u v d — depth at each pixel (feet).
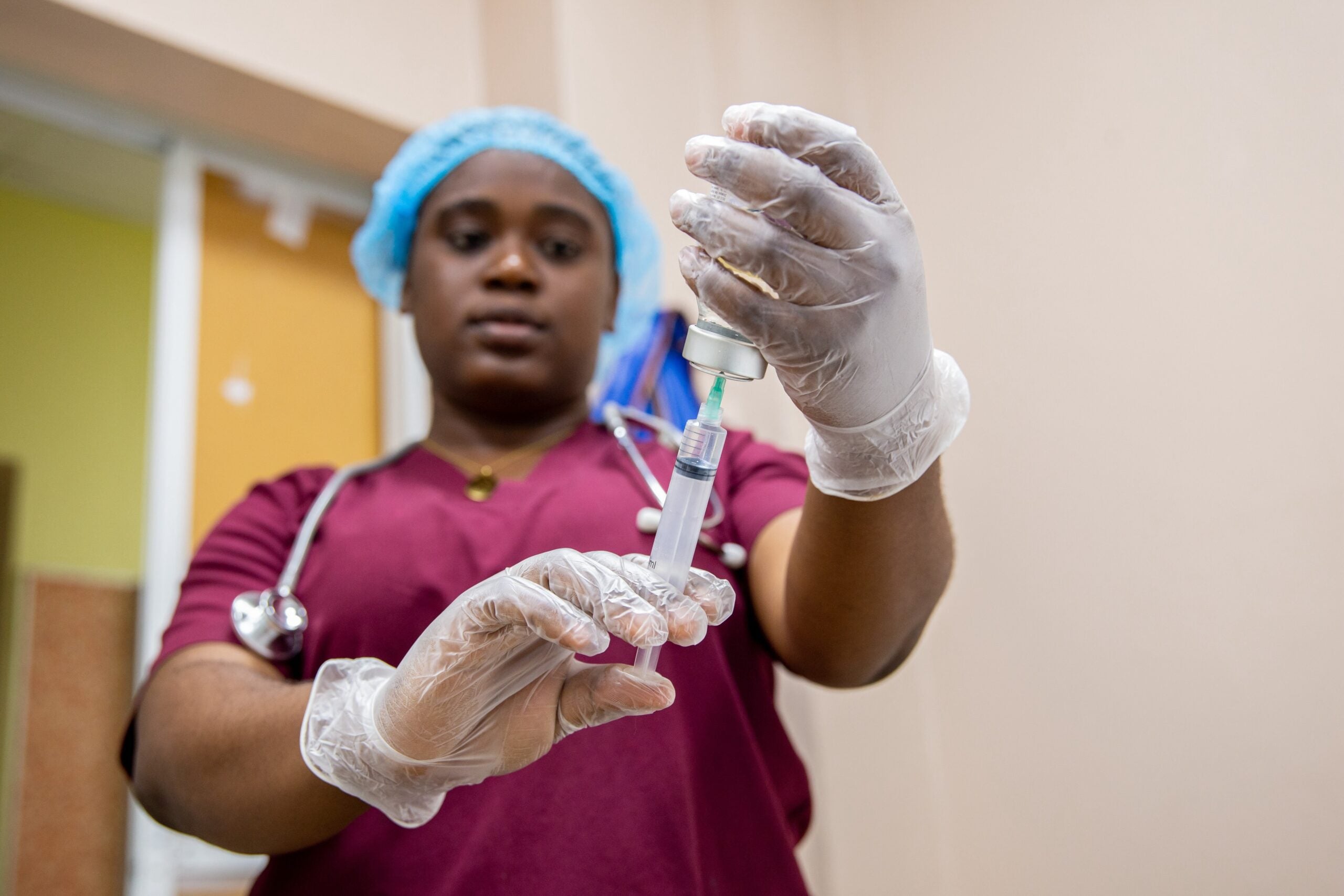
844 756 6.91
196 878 5.90
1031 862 6.71
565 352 3.67
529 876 2.76
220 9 6.75
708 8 8.57
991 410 7.38
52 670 7.63
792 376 2.21
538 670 2.25
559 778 2.87
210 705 2.74
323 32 7.23
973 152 7.82
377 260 4.50
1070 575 6.85
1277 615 6.04
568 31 7.58
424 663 2.11
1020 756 6.88
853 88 8.61
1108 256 7.04
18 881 6.82
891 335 2.19
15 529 8.56
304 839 2.67
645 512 3.24
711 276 2.10
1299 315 6.22
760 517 3.32
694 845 2.83
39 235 9.23
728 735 3.05
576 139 4.06
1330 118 6.29
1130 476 6.71
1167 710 6.33
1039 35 7.64
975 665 7.18
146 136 7.06
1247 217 6.50
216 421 6.77
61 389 9.12
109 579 8.20
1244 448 6.29
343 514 3.43
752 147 2.04
